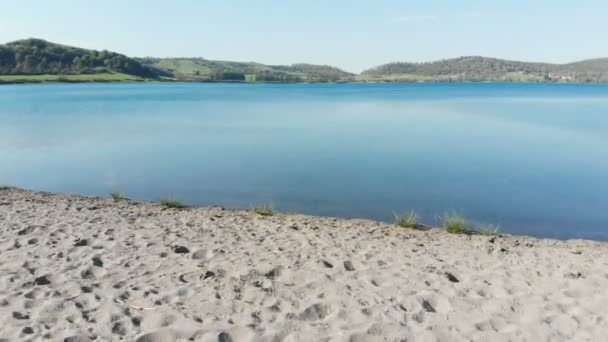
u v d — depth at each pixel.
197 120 38.97
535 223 12.22
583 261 8.04
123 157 21.25
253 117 42.12
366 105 61.56
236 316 5.43
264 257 7.70
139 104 58.69
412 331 5.19
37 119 38.47
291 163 19.86
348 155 21.86
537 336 5.14
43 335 4.83
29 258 7.25
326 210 13.20
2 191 13.18
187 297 5.95
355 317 5.50
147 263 7.23
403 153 22.53
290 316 5.48
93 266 6.95
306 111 49.94
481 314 5.68
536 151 23.33
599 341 5.07
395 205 13.76
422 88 162.50
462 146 24.73
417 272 7.15
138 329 5.08
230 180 16.75
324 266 7.33
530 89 149.38
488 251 8.69
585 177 17.45
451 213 12.95
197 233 9.20
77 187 15.77
